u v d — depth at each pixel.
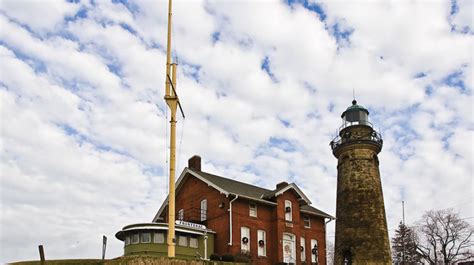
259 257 42.97
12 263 22.95
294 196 47.38
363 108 45.09
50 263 23.03
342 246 40.41
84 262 23.20
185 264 24.30
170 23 23.39
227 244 41.19
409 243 74.31
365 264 38.59
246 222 42.97
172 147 22.31
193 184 47.03
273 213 45.38
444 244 68.19
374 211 40.53
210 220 43.75
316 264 47.91
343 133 44.09
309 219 49.66
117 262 23.06
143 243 36.84
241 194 43.16
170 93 22.45
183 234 39.00
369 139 42.78
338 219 41.97
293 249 45.53
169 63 22.78
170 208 22.20
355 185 41.53
